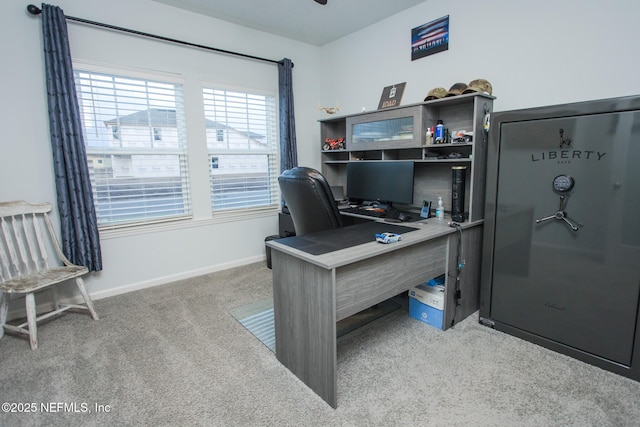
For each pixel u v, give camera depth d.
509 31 2.40
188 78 3.16
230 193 3.61
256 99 3.69
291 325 1.78
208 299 2.81
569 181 1.83
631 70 1.92
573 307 1.90
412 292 2.44
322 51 4.05
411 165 2.67
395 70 3.23
